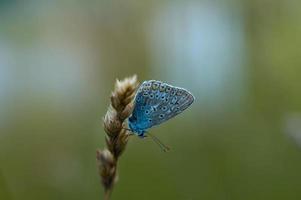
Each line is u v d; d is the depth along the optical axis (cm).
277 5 53
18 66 61
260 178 44
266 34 53
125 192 43
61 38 58
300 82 50
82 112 53
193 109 50
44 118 53
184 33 54
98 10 55
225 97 51
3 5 62
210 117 49
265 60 52
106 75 54
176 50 53
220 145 46
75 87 56
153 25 54
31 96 57
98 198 41
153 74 54
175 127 48
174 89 28
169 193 43
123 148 27
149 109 28
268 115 49
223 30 53
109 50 54
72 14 57
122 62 54
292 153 44
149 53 54
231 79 52
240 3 53
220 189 43
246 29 53
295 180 43
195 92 52
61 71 57
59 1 59
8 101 57
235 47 53
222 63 53
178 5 54
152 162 44
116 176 27
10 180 41
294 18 53
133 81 27
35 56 60
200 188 43
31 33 61
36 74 59
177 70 53
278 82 51
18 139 50
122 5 54
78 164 42
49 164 42
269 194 43
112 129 27
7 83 59
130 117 28
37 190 41
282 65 52
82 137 50
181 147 46
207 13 53
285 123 39
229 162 44
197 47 53
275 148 45
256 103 50
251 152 45
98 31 55
